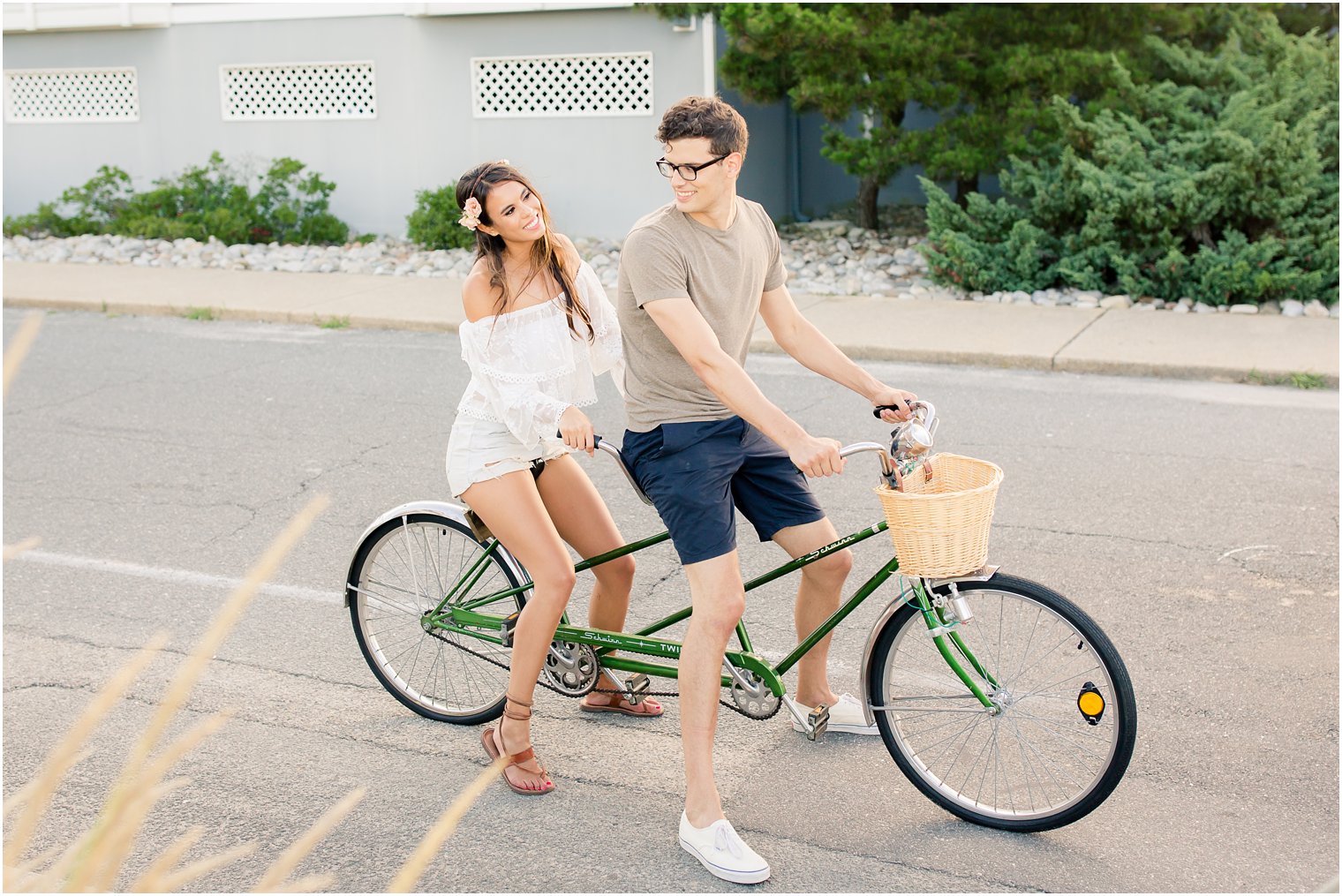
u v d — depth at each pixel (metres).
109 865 1.34
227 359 9.01
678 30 12.45
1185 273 9.86
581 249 12.77
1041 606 3.11
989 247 10.53
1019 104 11.05
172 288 11.58
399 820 3.34
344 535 5.50
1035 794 3.36
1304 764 3.49
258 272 12.45
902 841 3.20
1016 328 9.12
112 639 4.50
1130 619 4.44
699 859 3.11
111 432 7.19
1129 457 6.32
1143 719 3.75
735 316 3.22
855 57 11.24
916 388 7.84
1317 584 4.70
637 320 3.18
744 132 3.05
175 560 5.25
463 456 3.41
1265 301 9.70
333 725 3.89
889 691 3.36
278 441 6.94
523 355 3.29
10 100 15.44
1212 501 5.65
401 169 13.95
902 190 15.05
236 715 3.94
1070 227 10.66
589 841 3.22
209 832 3.29
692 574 3.19
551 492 3.60
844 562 3.48
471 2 12.95
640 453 3.26
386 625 4.28
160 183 14.64
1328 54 10.89
